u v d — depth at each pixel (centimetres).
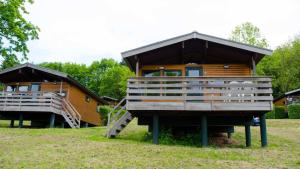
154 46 1421
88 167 810
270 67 4406
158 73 1619
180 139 1426
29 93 2205
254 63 1440
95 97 3047
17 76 2505
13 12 1977
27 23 2105
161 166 828
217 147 1291
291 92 3247
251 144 1409
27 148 1071
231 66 1591
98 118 3216
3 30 1995
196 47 1558
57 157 925
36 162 859
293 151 1133
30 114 2245
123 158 921
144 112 1343
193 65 1609
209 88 1352
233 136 1602
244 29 4059
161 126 1425
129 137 1497
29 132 1552
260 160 927
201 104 1274
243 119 1387
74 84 2508
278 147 1272
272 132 1798
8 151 1009
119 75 5588
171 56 1623
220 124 1389
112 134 1427
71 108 2375
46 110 2077
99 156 947
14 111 2128
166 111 1306
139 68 1631
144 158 924
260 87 1286
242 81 1318
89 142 1228
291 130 1889
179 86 1320
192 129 1525
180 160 902
